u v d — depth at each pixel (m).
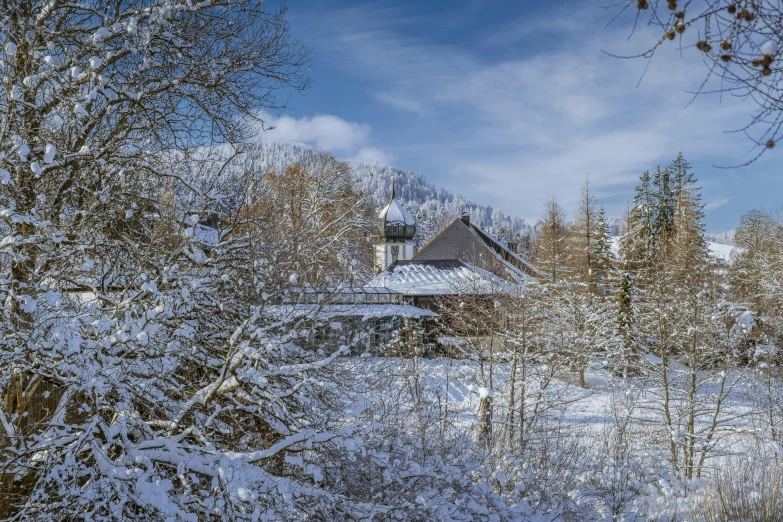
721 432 28.23
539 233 64.50
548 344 25.64
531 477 14.20
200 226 10.50
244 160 12.27
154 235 9.64
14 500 8.43
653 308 29.94
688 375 27.73
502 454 14.83
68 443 7.62
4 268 8.75
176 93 10.74
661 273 36.38
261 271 10.60
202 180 11.35
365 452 8.47
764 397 29.56
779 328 36.16
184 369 10.02
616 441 22.52
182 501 7.50
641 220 71.94
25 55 9.10
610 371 36.16
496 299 28.11
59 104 9.37
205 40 11.44
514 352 24.98
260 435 10.23
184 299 8.48
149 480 7.55
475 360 27.11
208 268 9.89
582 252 56.84
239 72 11.87
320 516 8.60
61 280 9.12
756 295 49.94
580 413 28.41
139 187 10.70
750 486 18.59
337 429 9.77
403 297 41.88
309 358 10.91
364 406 13.44
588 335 32.38
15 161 8.80
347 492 9.65
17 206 8.75
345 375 11.88
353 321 13.16
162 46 10.40
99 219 9.49
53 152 8.04
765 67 3.11
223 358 9.77
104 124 10.28
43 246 8.66
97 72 9.37
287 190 18.62
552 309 35.75
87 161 9.26
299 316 10.37
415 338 23.14
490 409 17.00
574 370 30.20
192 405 8.57
